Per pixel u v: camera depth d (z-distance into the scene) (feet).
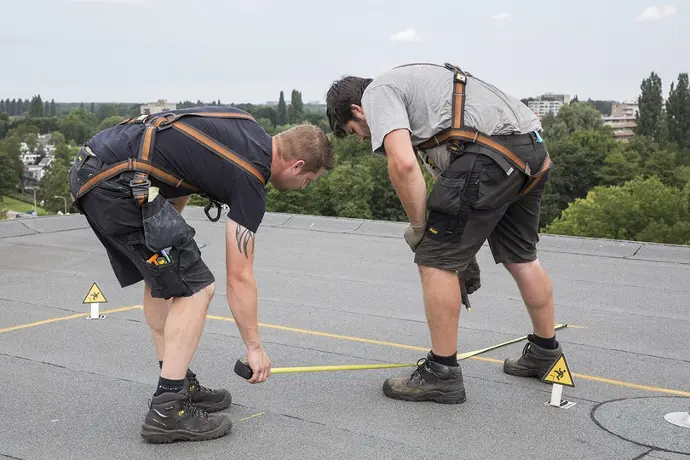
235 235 9.48
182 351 9.68
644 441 10.05
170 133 9.36
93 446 9.66
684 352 14.83
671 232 156.04
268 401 11.41
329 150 10.10
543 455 9.58
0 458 9.27
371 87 10.86
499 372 13.10
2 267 22.84
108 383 12.15
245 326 9.68
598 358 14.26
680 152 254.47
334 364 13.61
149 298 10.59
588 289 20.83
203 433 9.84
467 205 10.59
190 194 10.09
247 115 9.97
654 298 19.83
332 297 19.27
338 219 32.35
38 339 14.75
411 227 10.96
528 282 12.16
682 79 310.45
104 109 530.27
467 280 12.19
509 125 10.63
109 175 9.25
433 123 10.61
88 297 16.46
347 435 10.13
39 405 11.10
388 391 11.61
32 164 435.12
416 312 17.84
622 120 428.97
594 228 164.96
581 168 216.74
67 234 29.50
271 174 9.85
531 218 11.89
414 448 9.74
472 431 10.32
